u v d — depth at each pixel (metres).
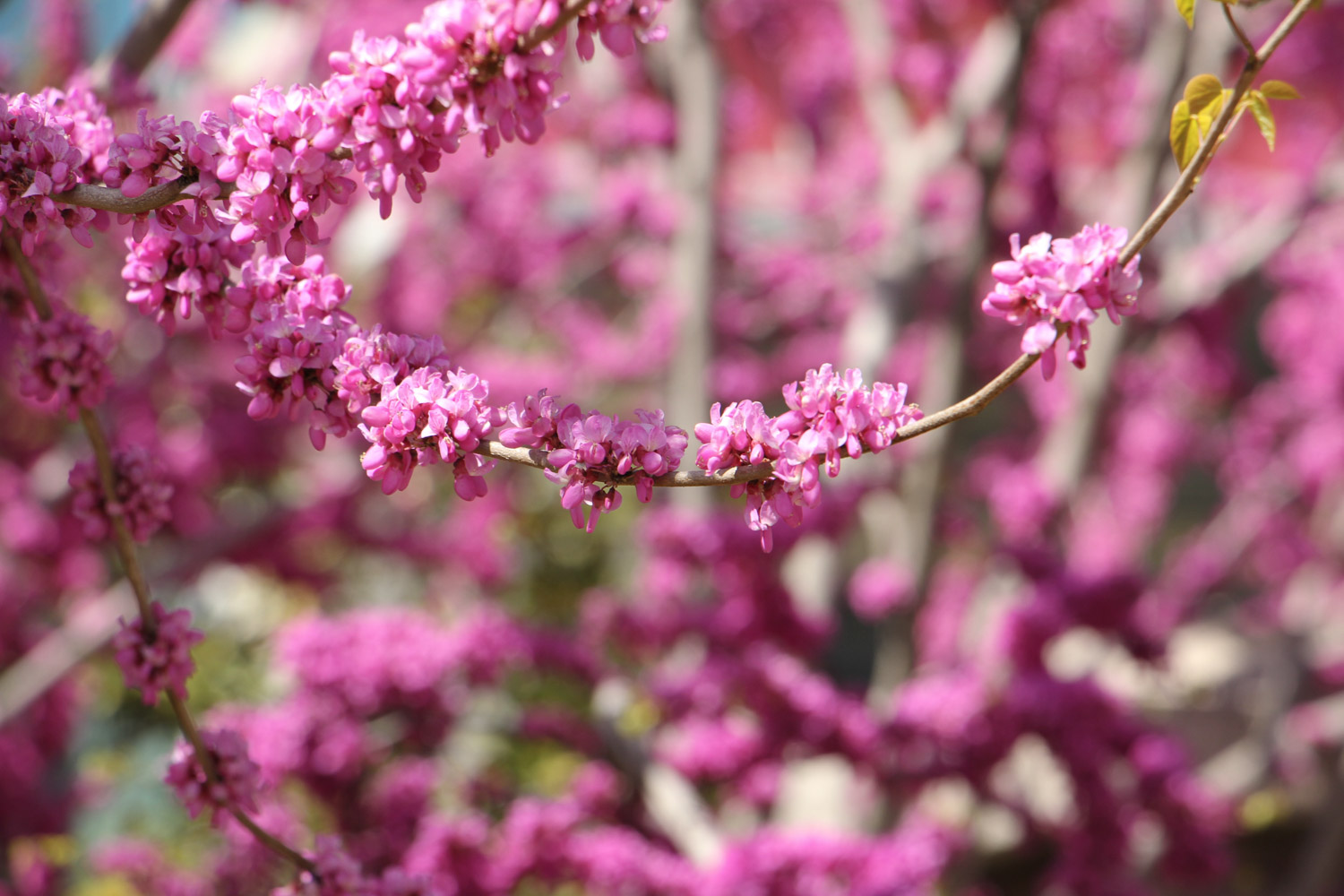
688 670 3.89
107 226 1.40
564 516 7.54
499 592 6.72
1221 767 6.86
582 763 5.45
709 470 1.23
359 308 6.36
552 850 3.30
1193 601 8.35
